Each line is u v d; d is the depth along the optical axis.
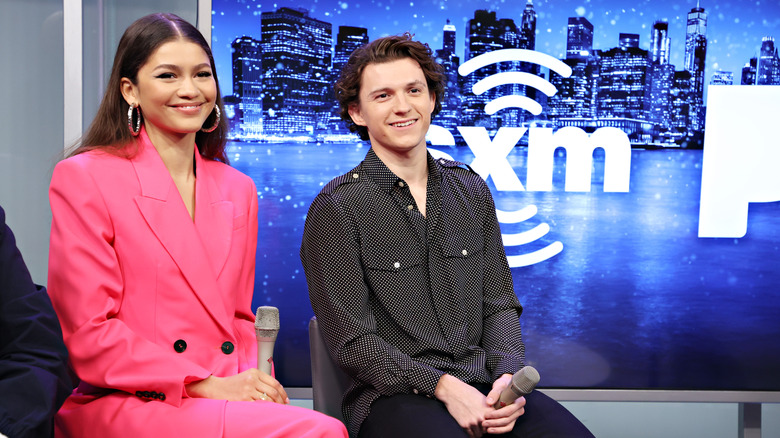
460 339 1.74
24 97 2.56
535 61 2.54
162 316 1.65
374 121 1.77
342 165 2.55
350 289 1.70
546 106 2.55
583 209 2.56
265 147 2.52
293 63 2.50
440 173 1.85
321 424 1.45
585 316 2.57
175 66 1.69
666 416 2.90
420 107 1.77
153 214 1.66
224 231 1.79
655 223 2.56
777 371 2.56
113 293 1.60
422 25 2.51
